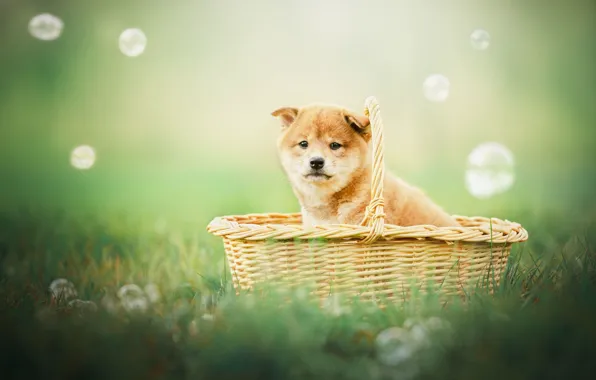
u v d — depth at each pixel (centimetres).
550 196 743
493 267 331
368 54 1170
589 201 683
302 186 404
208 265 433
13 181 880
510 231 336
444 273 320
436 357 236
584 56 1178
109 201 752
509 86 1177
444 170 940
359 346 252
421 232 309
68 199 757
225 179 912
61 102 1150
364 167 398
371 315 285
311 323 264
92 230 548
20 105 1133
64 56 1153
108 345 248
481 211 649
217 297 335
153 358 244
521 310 278
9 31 1124
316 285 314
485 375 223
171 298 346
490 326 256
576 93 1180
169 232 546
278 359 232
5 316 289
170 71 1219
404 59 1165
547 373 224
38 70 1138
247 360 231
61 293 343
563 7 1180
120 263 444
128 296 341
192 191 818
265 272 319
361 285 314
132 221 608
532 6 1188
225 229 326
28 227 553
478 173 732
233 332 253
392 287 317
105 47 1176
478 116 1165
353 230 305
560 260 384
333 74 1183
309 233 307
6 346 247
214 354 237
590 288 300
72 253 457
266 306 284
